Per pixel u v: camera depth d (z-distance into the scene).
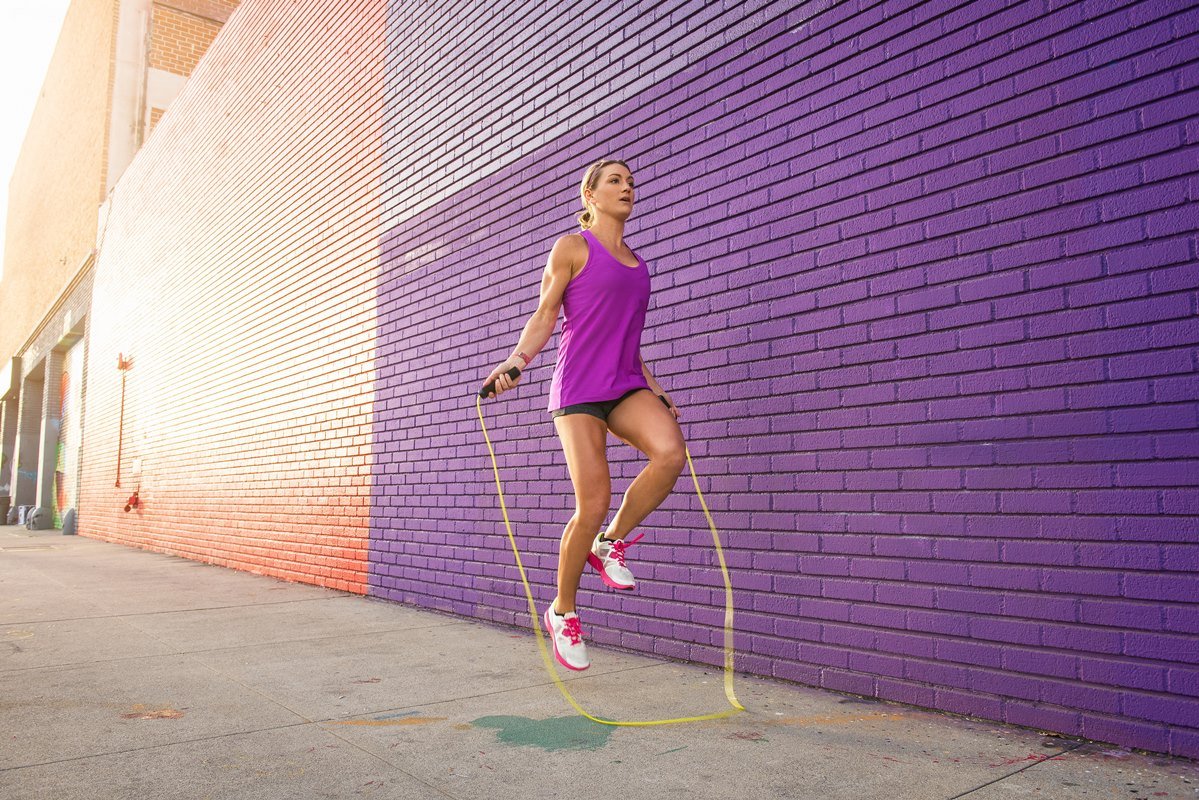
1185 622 2.52
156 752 2.67
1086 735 2.71
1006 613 2.95
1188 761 2.48
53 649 4.42
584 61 5.18
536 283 5.34
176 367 11.93
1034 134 3.00
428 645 4.59
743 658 3.86
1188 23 2.65
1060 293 2.89
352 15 8.10
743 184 4.09
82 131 20.27
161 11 18.45
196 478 10.74
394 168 7.16
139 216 14.43
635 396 3.06
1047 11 3.00
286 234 8.98
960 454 3.13
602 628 4.65
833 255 3.64
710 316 4.19
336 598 6.75
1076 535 2.79
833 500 3.55
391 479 6.72
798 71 3.87
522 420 5.34
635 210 4.72
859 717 3.07
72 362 20.08
